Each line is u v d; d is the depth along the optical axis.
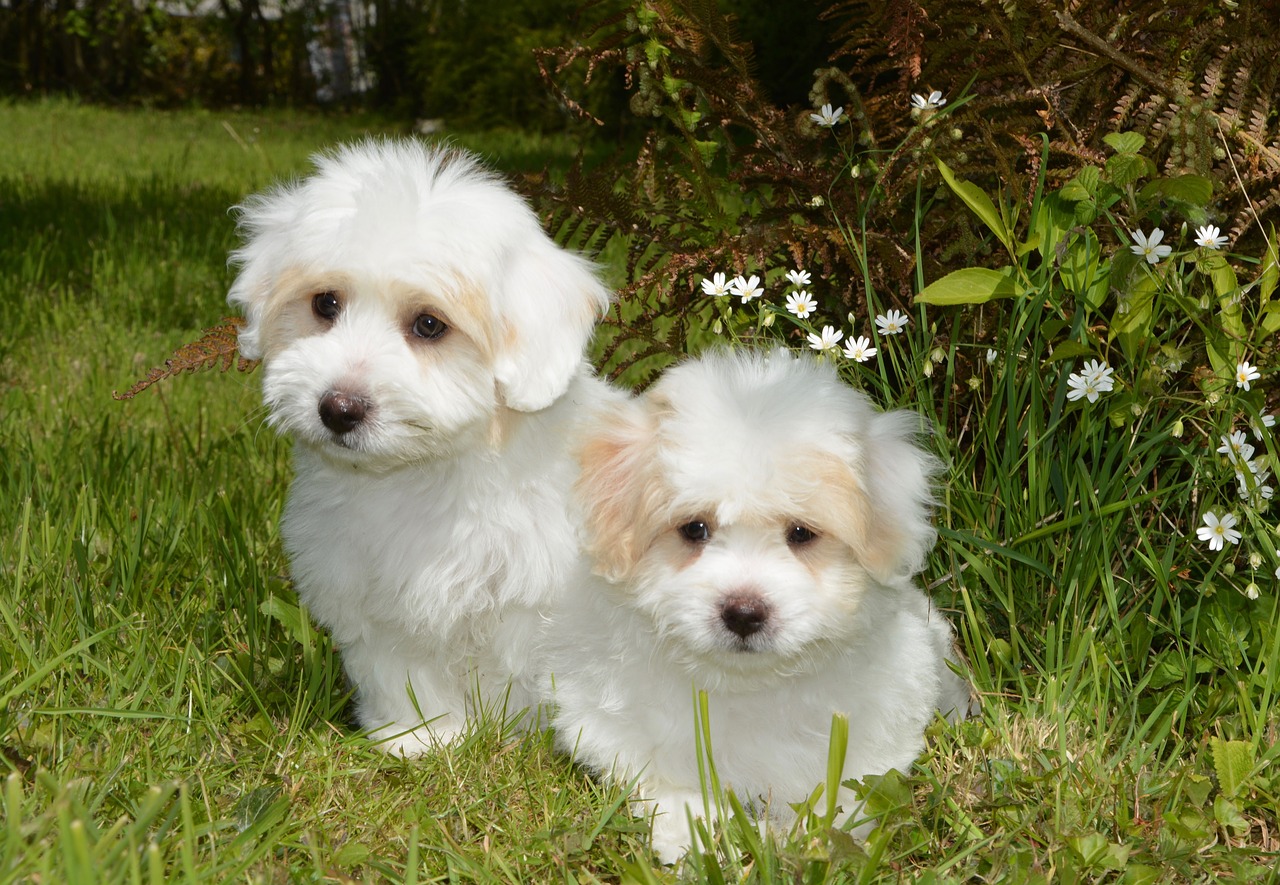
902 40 0.83
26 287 1.58
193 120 4.41
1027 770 0.75
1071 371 0.83
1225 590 0.81
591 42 0.93
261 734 0.79
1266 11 0.83
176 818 0.71
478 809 0.75
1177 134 0.80
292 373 0.77
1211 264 0.78
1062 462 0.83
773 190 0.93
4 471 1.01
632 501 0.75
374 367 0.76
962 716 0.83
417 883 0.68
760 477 0.72
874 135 0.89
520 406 0.79
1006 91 0.88
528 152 3.37
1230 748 0.73
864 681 0.76
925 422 0.82
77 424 1.17
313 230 0.79
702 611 0.72
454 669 0.84
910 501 0.75
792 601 0.72
